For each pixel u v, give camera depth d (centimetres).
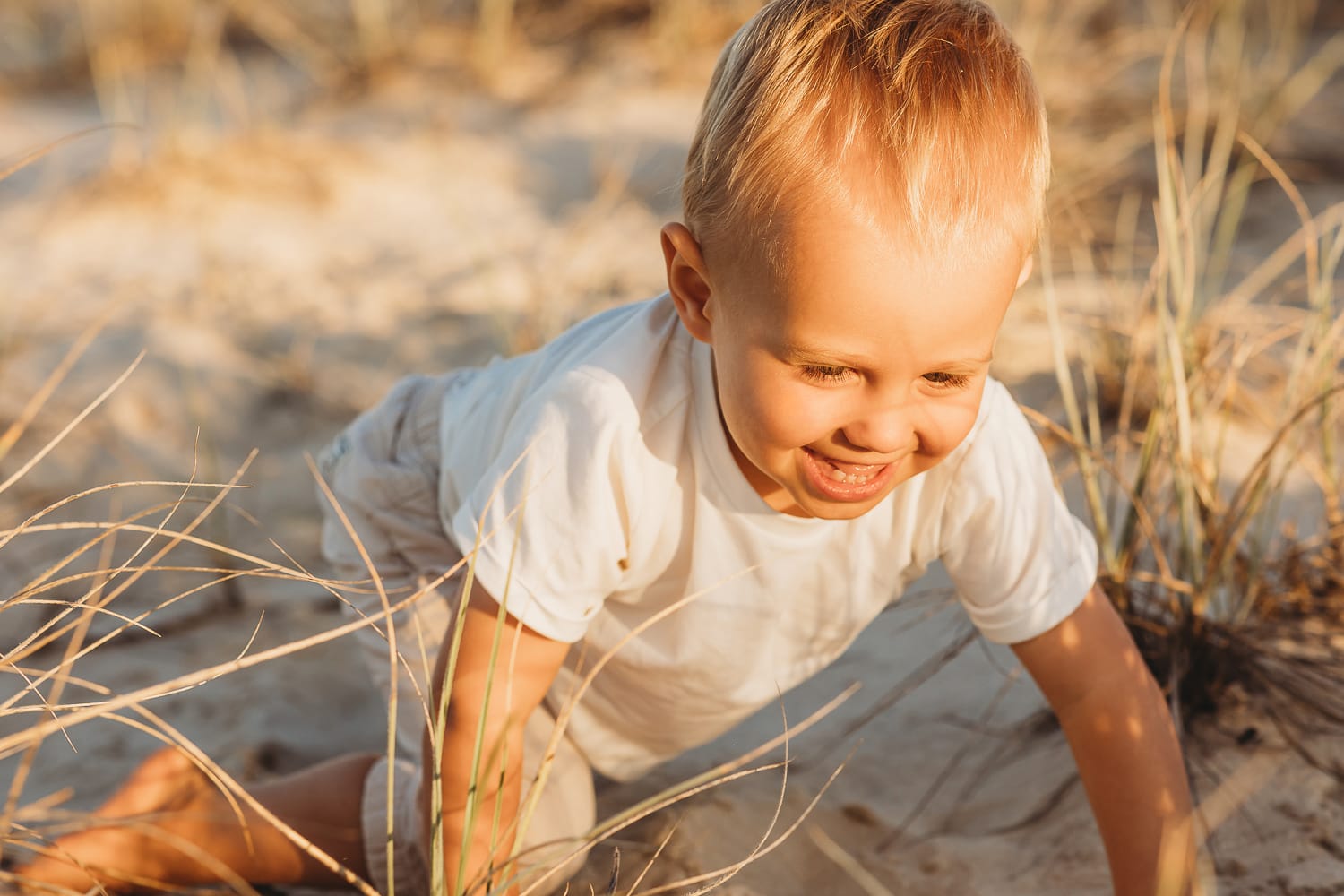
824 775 183
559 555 129
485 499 133
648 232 392
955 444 115
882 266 105
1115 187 380
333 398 312
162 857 161
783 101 110
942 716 193
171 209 418
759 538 133
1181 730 156
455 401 166
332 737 202
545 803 153
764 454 117
